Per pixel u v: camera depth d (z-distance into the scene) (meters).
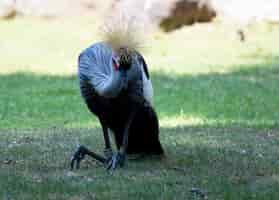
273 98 20.39
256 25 33.16
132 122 12.09
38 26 34.03
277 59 28.36
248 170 12.22
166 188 10.88
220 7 33.34
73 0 35.31
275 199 10.39
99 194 10.56
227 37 31.67
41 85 22.70
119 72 11.06
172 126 16.45
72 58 28.88
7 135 15.37
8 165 12.54
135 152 12.72
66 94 21.19
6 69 26.56
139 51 11.47
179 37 31.62
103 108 11.80
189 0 32.44
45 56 29.17
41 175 11.78
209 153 13.48
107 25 11.42
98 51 11.53
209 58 28.50
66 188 10.79
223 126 16.41
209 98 20.20
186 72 25.50
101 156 12.52
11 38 32.12
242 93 21.08
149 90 12.02
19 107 18.95
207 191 10.77
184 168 12.32
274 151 13.82
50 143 14.46
